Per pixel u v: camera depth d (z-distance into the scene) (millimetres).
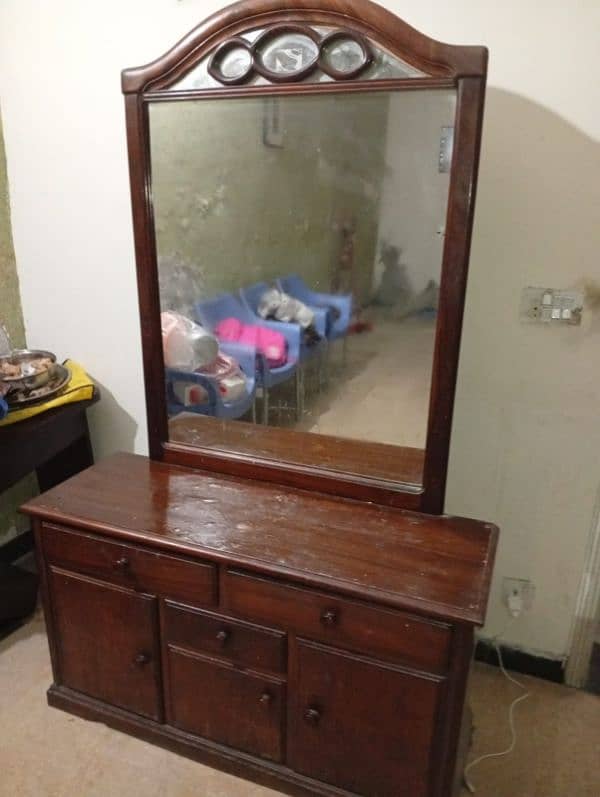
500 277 1412
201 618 1290
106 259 1769
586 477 1489
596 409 1433
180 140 1350
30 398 1645
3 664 1690
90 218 1747
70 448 1896
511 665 1698
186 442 1565
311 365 1410
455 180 1140
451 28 1299
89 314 1853
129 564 1319
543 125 1293
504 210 1367
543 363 1441
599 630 1844
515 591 1637
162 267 1455
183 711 1396
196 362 1510
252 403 1483
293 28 1180
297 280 1371
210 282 1447
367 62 1149
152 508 1367
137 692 1433
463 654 1086
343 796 1271
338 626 1162
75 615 1438
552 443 1490
